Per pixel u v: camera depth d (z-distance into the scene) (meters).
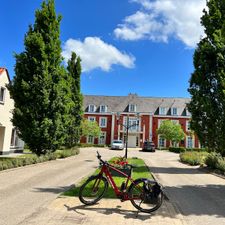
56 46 19.47
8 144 24.98
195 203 8.61
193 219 6.84
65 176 12.95
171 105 59.47
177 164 24.11
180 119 57.81
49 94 18.44
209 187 11.78
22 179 11.40
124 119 58.97
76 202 7.71
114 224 6.04
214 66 18.94
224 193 10.43
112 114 59.09
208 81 19.03
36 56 18.66
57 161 20.56
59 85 18.92
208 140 18.59
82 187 7.54
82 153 32.62
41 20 19.31
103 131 59.03
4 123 23.88
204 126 18.73
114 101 61.34
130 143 58.22
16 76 18.48
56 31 19.72
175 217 6.81
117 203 7.86
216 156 18.91
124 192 7.43
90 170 15.88
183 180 13.78
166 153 42.31
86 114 59.88
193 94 19.41
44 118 18.03
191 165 23.22
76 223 5.96
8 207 7.03
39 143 18.33
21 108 18.09
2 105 23.44
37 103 18.00
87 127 50.22
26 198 8.05
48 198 8.14
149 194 7.21
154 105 60.09
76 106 29.98
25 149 32.38
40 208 6.99
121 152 39.62
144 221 6.37
